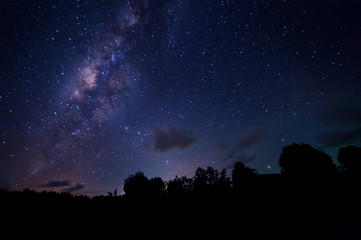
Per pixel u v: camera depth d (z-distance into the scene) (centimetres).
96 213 668
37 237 523
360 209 653
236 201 678
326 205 697
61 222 609
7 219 589
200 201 658
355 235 478
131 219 628
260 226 559
